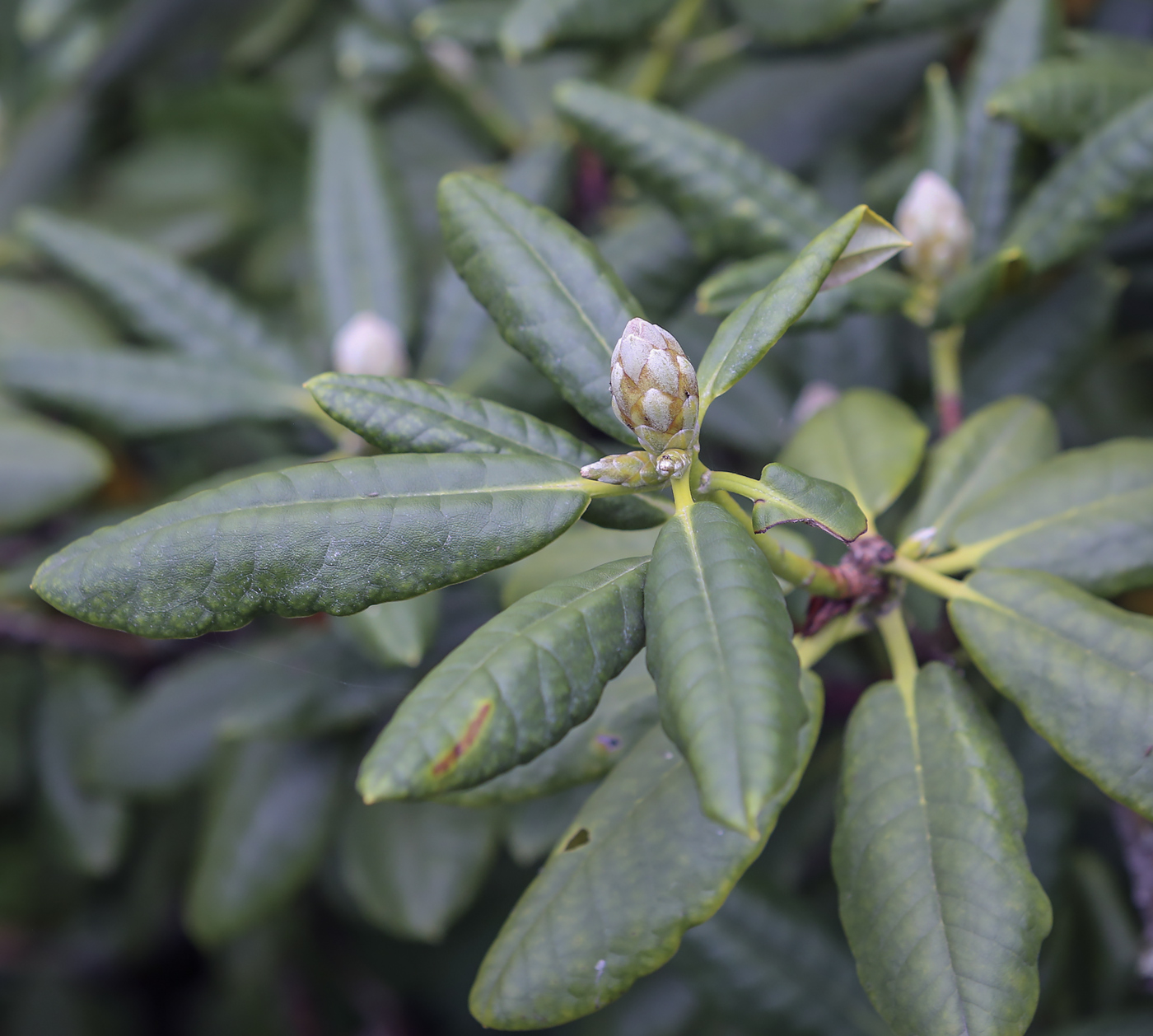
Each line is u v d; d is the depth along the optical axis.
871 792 0.44
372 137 0.62
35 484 0.58
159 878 0.81
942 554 0.48
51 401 0.58
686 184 0.53
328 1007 0.84
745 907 0.53
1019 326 0.56
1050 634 0.43
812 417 0.51
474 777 0.39
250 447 0.73
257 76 0.81
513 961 0.42
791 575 0.43
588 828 0.43
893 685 0.45
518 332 0.45
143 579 0.40
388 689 0.57
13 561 0.68
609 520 0.43
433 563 0.41
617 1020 0.67
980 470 0.49
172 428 0.58
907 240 0.44
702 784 0.37
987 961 0.41
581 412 0.44
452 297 0.59
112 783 0.63
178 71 0.80
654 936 0.42
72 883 0.84
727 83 0.70
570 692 0.40
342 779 0.62
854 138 0.66
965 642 0.44
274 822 0.61
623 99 0.54
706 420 0.62
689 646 0.39
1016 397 0.51
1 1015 0.84
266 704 0.58
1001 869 0.42
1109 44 0.58
